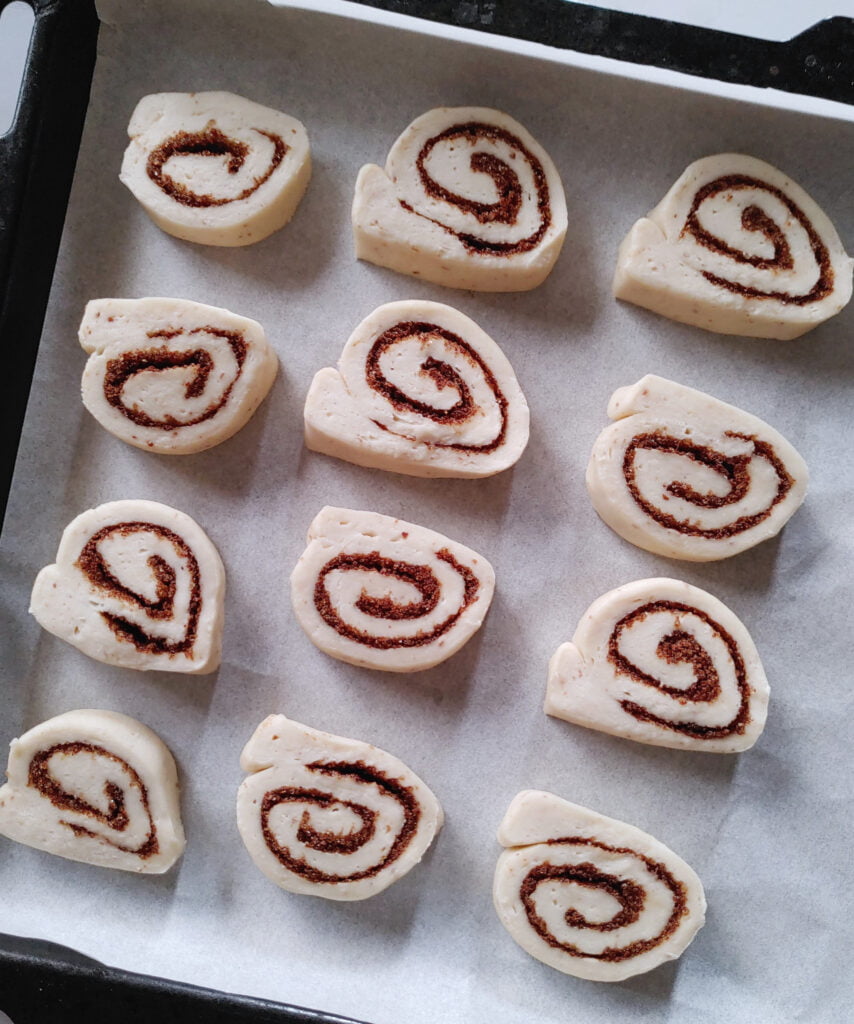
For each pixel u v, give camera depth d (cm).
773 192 27
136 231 28
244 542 28
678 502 27
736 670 27
